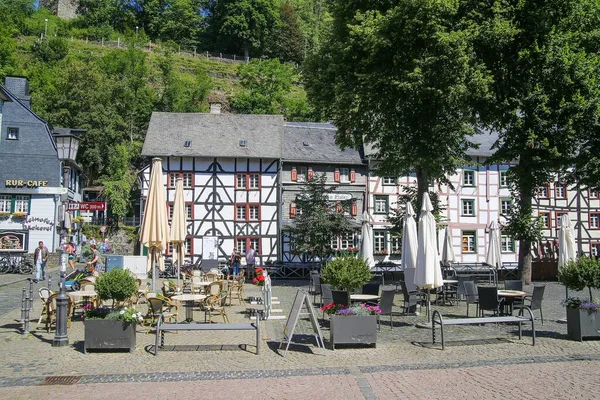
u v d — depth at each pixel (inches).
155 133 1460.4
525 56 839.1
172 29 4082.2
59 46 2994.6
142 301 689.0
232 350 414.0
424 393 300.7
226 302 730.2
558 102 879.1
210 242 1408.7
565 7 845.2
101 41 3570.4
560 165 910.4
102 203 622.8
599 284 477.4
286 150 1485.0
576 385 316.5
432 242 528.7
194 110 2632.9
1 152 1418.6
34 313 592.1
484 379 330.0
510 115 893.8
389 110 890.1
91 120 2170.3
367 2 889.5
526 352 408.8
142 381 324.8
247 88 3006.9
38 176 1434.5
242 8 3932.1
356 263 478.3
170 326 403.2
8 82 1595.7
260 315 604.7
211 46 4065.0
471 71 768.3
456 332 496.4
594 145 904.9
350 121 938.1
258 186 1438.2
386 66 829.8
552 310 655.8
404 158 868.6
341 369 355.6
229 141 1467.8
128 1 4148.6
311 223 1184.2
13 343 433.1
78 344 430.0
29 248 1408.7
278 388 310.2
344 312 423.8
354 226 1433.3
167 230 607.8
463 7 822.5
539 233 943.0
